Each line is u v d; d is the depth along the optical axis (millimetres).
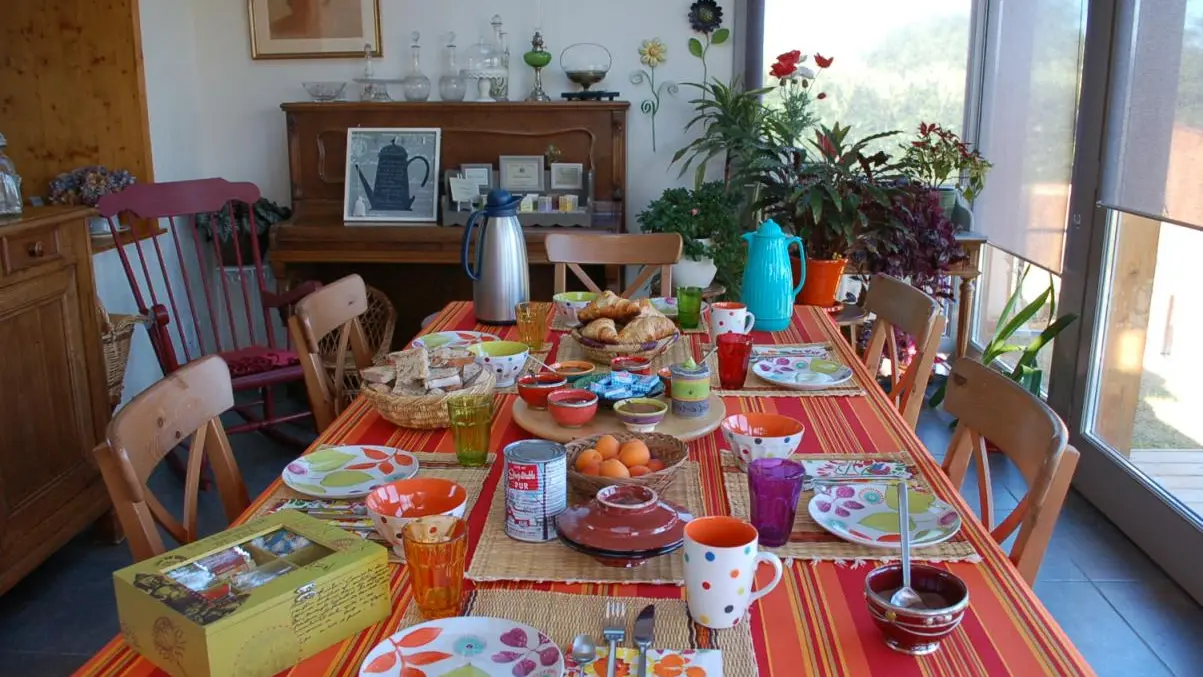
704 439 1533
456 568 991
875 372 2271
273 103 4254
